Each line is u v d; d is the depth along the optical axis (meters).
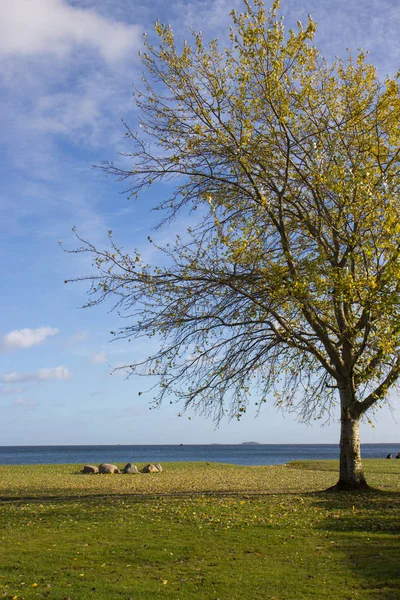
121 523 13.07
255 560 9.74
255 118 18.44
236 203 19.11
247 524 12.81
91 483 26.30
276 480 27.69
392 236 15.66
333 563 9.51
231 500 17.31
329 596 7.85
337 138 17.98
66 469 38.38
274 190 18.72
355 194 16.98
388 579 8.61
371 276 15.65
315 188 18.19
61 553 10.22
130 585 8.34
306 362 20.45
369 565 9.37
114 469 34.62
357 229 17.22
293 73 18.31
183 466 42.19
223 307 18.30
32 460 94.56
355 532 11.95
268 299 18.08
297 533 11.87
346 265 18.17
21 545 10.88
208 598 7.77
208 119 18.39
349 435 19.80
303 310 17.62
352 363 19.14
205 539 11.34
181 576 8.84
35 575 8.88
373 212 16.25
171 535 11.69
